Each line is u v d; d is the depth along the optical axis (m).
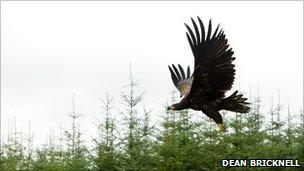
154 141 23.12
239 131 23.88
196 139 23.61
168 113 23.92
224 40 9.49
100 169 22.45
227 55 9.52
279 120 24.67
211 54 9.57
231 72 9.58
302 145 23.69
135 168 21.94
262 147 23.33
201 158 22.66
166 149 22.59
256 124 24.03
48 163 23.66
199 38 9.48
